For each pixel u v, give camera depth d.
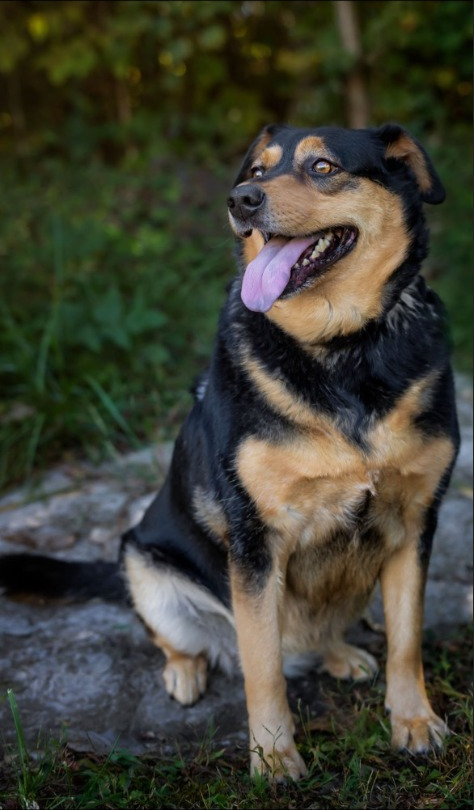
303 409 2.67
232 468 2.78
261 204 2.74
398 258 2.83
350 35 7.82
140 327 5.61
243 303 2.81
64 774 2.66
